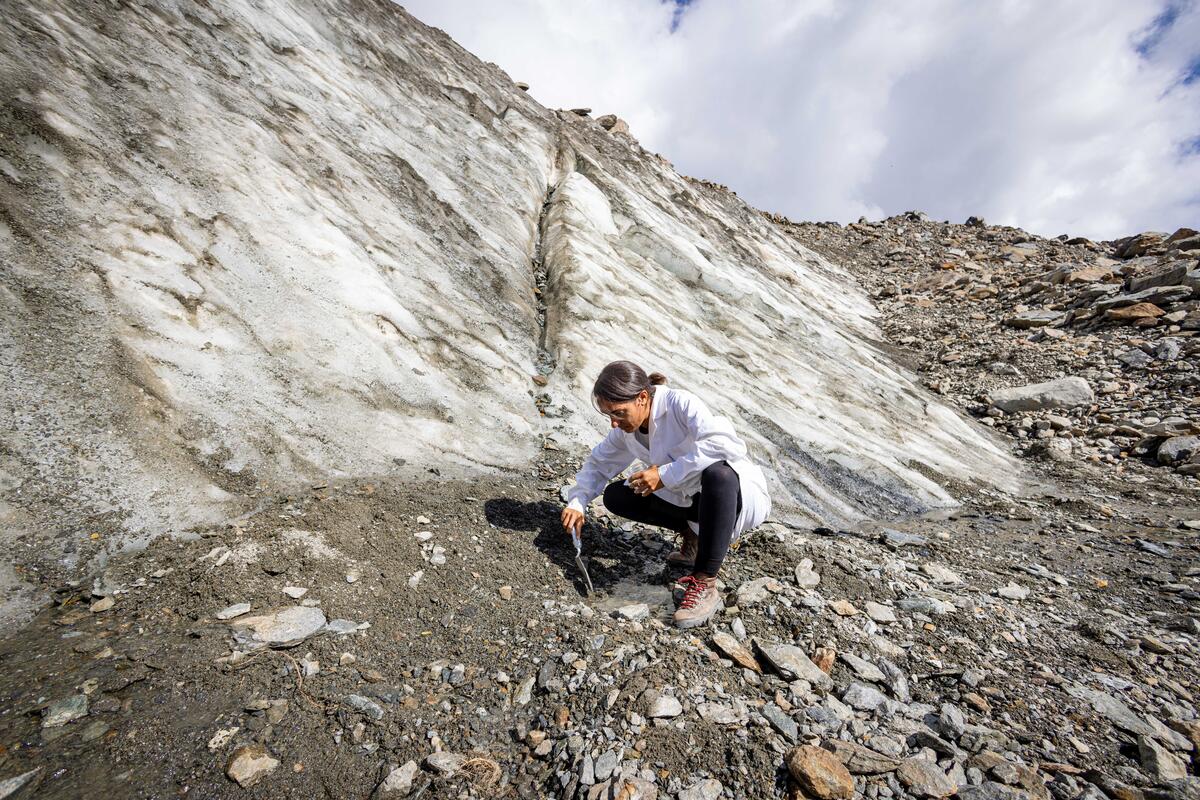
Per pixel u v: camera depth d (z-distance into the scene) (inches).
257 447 128.6
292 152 216.2
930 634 103.3
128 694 75.5
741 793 68.3
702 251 397.4
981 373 366.3
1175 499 209.3
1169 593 132.9
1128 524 185.2
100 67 180.2
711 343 274.5
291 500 120.3
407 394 166.4
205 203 169.3
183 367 132.0
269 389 142.4
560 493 151.1
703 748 73.6
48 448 105.1
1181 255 473.4
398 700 81.9
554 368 215.0
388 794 68.1
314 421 143.3
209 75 219.0
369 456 142.6
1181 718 85.7
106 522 101.1
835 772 68.2
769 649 92.3
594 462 120.0
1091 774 72.6
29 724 69.4
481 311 221.5
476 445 163.6
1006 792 69.0
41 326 119.3
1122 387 311.6
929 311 523.2
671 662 88.0
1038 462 259.3
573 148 442.6
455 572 111.4
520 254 282.8
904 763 72.0
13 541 92.6
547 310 249.6
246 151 196.1
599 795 67.0
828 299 506.3
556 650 92.7
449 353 189.0
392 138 287.1
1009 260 681.0
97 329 125.3
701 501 101.7
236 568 99.0
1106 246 706.8
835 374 300.0
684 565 123.1
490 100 434.6
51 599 88.1
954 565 144.2
